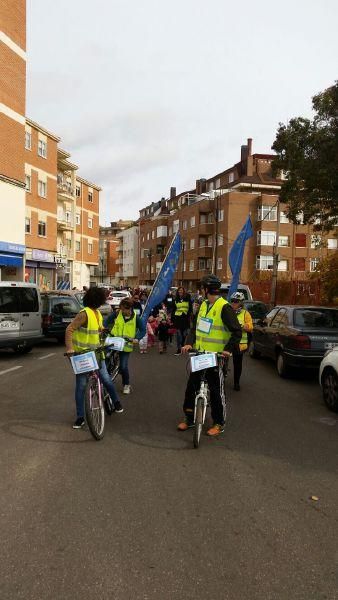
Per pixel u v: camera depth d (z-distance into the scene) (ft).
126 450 17.58
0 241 79.97
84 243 167.73
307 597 9.20
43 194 119.85
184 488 14.28
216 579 9.70
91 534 11.38
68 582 9.48
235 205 176.14
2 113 80.59
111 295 122.42
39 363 38.78
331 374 24.66
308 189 50.80
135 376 33.32
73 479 14.74
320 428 21.39
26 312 42.42
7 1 80.53
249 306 57.31
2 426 20.36
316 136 46.03
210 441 19.03
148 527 11.80
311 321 33.96
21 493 13.65
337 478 15.46
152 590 9.29
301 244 174.70
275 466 16.42
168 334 46.24
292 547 11.02
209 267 196.44
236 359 29.14
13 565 10.03
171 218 239.71
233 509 12.95
